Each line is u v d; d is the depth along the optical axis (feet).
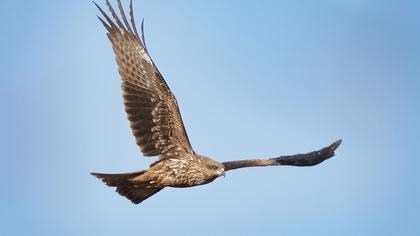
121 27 46.47
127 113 46.14
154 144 47.19
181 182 47.98
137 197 48.47
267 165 55.42
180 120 47.16
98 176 45.91
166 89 46.29
